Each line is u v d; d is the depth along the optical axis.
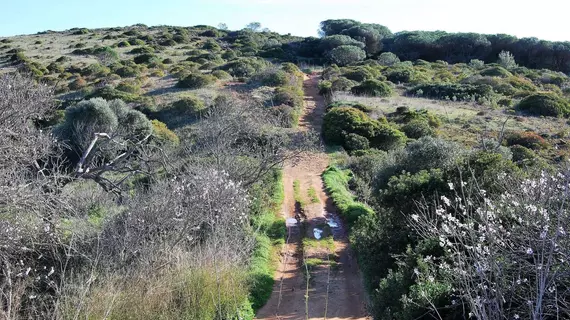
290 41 82.88
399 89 42.97
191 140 21.27
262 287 8.76
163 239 8.30
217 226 8.84
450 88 39.44
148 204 8.66
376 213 10.71
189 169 12.27
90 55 56.66
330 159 22.62
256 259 9.90
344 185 18.58
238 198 10.63
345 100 35.25
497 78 44.72
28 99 8.62
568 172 4.46
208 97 34.03
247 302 7.81
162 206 8.60
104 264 7.12
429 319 5.81
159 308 6.39
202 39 76.88
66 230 8.36
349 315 7.92
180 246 8.25
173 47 66.62
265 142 18.75
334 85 41.38
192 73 40.56
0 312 5.21
